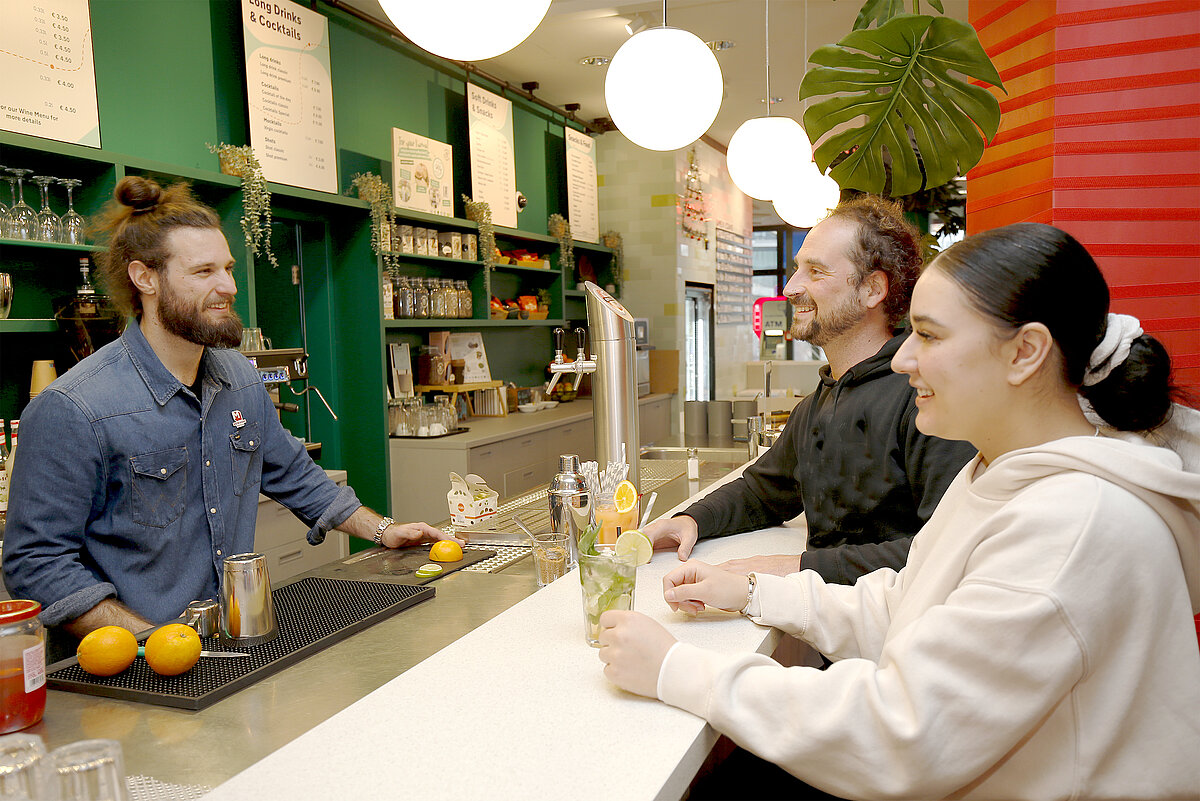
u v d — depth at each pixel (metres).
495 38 1.62
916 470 1.46
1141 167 1.88
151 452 1.78
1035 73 2.00
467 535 2.03
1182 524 0.85
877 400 1.54
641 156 7.16
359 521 2.01
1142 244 1.89
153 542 1.80
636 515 1.71
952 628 0.84
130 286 1.81
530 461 4.93
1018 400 0.93
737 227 9.22
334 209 4.13
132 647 1.19
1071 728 0.85
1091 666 0.82
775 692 0.92
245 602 1.27
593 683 1.06
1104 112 1.89
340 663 1.23
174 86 3.32
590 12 4.41
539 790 0.80
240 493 1.98
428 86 5.00
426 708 0.99
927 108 2.15
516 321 5.52
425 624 1.41
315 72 3.85
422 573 1.70
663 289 7.20
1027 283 0.88
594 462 1.75
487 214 5.12
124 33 3.11
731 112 6.86
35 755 0.79
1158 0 1.84
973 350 0.91
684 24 4.79
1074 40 1.89
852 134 2.29
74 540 1.69
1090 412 0.95
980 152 2.20
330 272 4.28
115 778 0.77
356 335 4.30
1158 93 1.86
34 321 2.62
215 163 3.49
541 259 6.12
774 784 1.34
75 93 2.84
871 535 1.58
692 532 1.73
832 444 1.60
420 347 5.13
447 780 0.82
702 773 1.40
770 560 1.43
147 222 1.77
